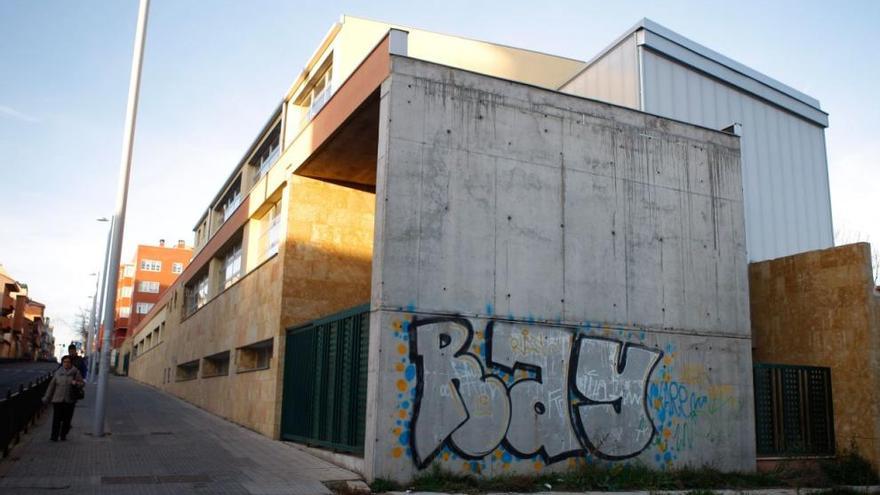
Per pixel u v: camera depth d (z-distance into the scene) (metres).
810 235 18.17
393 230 10.91
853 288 14.04
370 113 12.92
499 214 11.86
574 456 11.62
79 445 13.30
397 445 10.29
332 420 12.55
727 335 13.62
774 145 18.09
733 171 14.62
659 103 16.05
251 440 15.30
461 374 10.97
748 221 17.02
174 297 37.50
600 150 13.14
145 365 52.09
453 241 11.36
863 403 13.61
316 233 16.55
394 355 10.52
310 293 16.22
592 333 12.24
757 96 17.92
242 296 20.48
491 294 11.49
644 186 13.45
